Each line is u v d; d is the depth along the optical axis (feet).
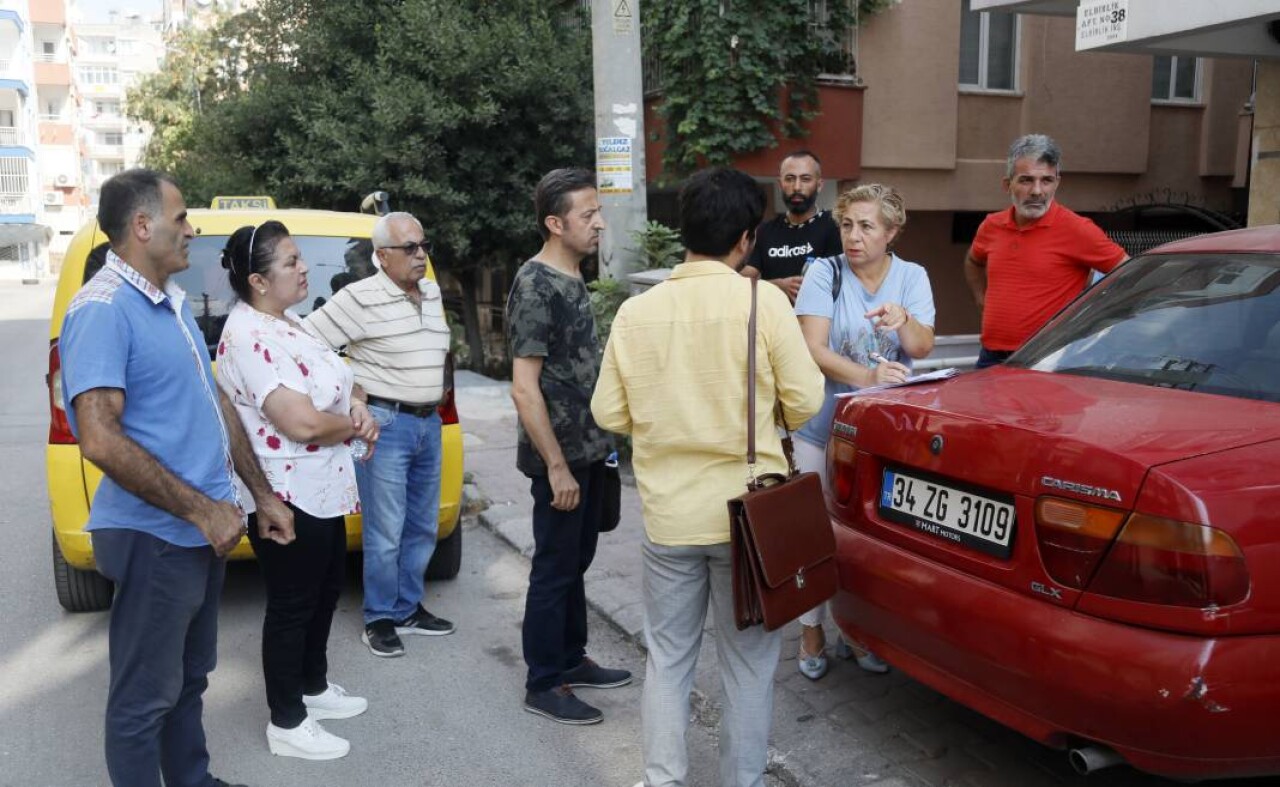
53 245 199.82
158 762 9.92
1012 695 9.40
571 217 12.23
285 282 11.51
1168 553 8.32
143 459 8.93
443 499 16.93
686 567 9.91
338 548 12.59
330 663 14.82
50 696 13.71
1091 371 11.66
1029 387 11.20
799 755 11.75
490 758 12.17
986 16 36.55
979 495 10.00
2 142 163.02
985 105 36.78
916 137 35.42
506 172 40.45
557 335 12.29
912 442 10.71
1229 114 40.01
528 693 13.24
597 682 13.98
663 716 10.03
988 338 17.53
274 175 42.57
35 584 18.11
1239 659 8.18
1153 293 12.30
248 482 11.18
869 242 12.82
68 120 203.00
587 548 13.39
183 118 73.26
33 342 64.34
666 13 32.81
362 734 12.74
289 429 11.37
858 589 11.18
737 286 9.66
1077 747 9.13
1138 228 39.34
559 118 39.55
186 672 10.44
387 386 14.46
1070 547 8.96
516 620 16.52
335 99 39.83
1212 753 8.30
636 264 25.16
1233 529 8.25
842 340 13.21
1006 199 37.50
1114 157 38.52
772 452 9.70
